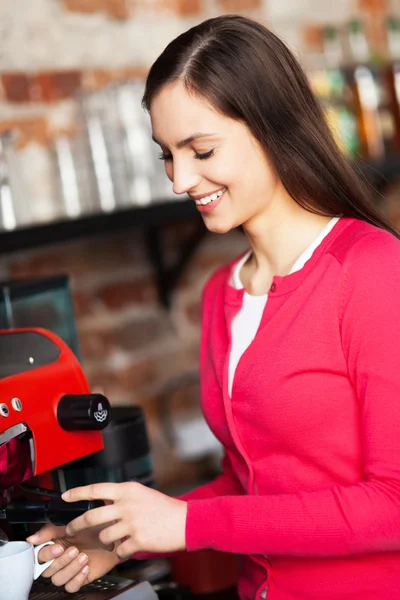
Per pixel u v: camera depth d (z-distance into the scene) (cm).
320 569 151
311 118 154
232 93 146
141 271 294
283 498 139
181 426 298
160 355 298
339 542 135
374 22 376
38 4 259
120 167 252
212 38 149
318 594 152
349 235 150
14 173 232
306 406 147
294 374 147
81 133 256
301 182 153
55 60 262
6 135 231
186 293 310
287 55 154
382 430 137
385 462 136
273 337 151
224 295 169
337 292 145
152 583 205
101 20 276
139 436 179
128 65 283
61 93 262
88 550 150
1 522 152
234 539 137
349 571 149
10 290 195
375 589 148
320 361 146
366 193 157
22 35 254
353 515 135
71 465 174
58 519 149
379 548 136
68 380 156
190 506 140
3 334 169
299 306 150
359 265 144
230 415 157
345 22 360
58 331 206
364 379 140
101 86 274
